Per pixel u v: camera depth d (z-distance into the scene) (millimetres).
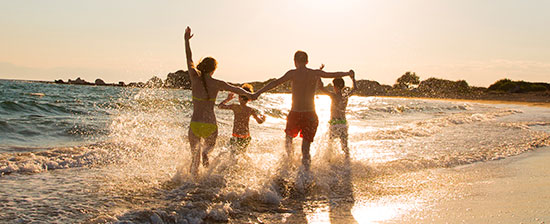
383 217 3695
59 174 5043
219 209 3709
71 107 14969
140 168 5461
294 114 5387
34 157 5793
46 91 34031
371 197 4383
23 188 4320
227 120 12391
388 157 6676
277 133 9938
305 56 5414
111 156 6145
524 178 5238
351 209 3969
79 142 7852
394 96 42844
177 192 4281
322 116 16578
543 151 7504
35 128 9000
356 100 35031
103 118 11875
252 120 12547
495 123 13203
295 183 4793
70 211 3609
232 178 4863
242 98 5820
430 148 7723
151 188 4438
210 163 5438
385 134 9586
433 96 38719
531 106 28922
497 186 4789
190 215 3549
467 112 20797
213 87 4969
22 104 13953
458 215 3654
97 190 4324
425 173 5551
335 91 6609
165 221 3379
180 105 16672
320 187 4715
